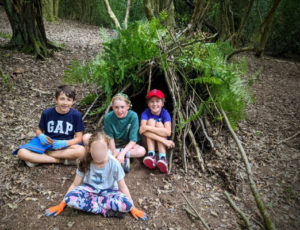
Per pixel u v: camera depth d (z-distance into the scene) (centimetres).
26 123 343
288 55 934
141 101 367
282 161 302
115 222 207
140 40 289
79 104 375
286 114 426
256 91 530
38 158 259
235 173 275
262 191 254
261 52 812
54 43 650
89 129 324
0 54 548
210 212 224
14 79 455
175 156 296
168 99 358
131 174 269
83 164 209
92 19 1441
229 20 633
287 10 891
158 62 306
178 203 232
